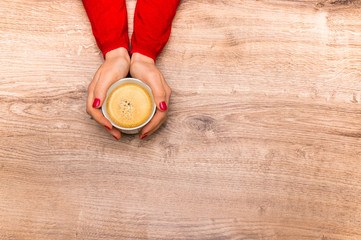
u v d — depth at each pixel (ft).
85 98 2.69
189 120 2.71
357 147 2.77
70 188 2.61
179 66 2.75
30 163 2.62
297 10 2.88
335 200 2.71
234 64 2.78
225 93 2.75
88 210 2.60
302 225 2.67
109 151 2.65
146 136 2.57
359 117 2.79
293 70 2.81
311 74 2.82
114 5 2.62
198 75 2.75
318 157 2.74
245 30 2.83
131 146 2.66
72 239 2.58
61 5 2.77
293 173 2.72
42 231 2.58
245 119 2.74
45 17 2.76
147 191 2.63
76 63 2.72
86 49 2.74
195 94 2.73
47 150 2.64
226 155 2.70
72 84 2.70
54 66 2.71
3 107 2.65
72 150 2.64
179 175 2.66
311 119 2.77
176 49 2.77
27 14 2.75
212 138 2.70
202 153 2.68
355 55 2.85
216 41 2.80
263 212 2.66
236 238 2.64
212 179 2.67
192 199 2.64
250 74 2.78
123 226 2.60
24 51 2.72
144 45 2.59
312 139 2.76
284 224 2.66
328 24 2.88
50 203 2.59
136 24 2.64
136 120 2.36
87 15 2.73
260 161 2.71
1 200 2.58
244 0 2.86
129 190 2.63
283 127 2.75
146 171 2.65
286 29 2.85
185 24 2.80
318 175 2.72
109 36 2.59
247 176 2.69
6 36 2.72
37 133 2.64
